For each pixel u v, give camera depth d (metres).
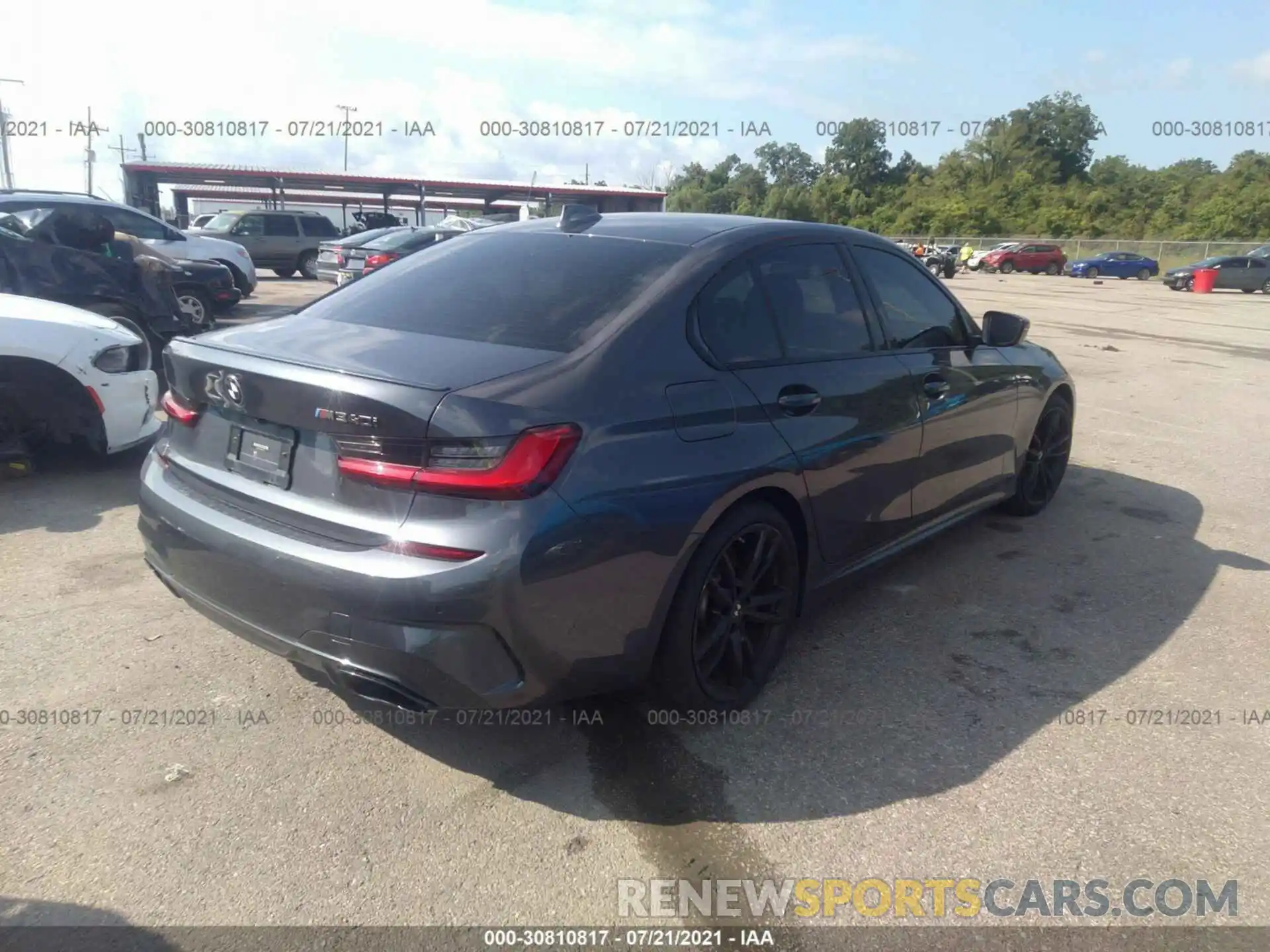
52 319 5.56
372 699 2.67
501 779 2.90
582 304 3.07
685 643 2.98
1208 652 3.85
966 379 4.30
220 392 2.90
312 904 2.37
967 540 5.11
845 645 3.84
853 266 3.91
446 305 3.22
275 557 2.65
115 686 3.36
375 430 2.53
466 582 2.44
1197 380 11.00
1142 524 5.45
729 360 3.16
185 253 13.96
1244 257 33.00
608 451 2.66
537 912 2.38
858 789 2.89
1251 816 2.80
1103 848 2.65
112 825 2.64
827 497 3.45
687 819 2.74
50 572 4.32
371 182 33.69
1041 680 3.59
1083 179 85.50
